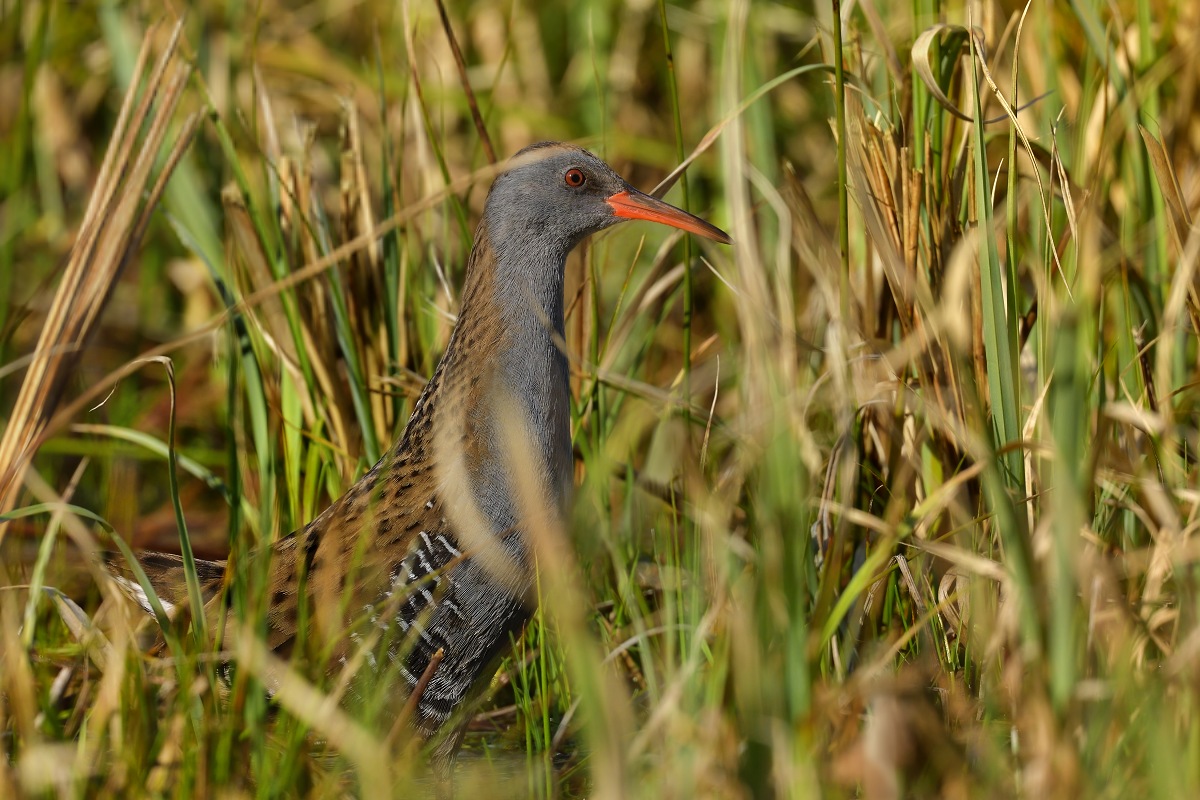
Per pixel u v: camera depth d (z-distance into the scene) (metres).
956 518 8.41
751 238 9.16
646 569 9.55
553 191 8.92
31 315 13.79
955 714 7.20
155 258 14.34
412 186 11.91
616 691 6.03
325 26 15.67
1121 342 8.72
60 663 8.73
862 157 8.78
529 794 7.84
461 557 7.92
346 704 8.06
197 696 7.12
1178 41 10.24
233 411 9.51
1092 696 6.12
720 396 11.63
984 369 8.33
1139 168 9.21
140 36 14.48
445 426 8.42
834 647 7.75
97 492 12.23
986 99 9.59
